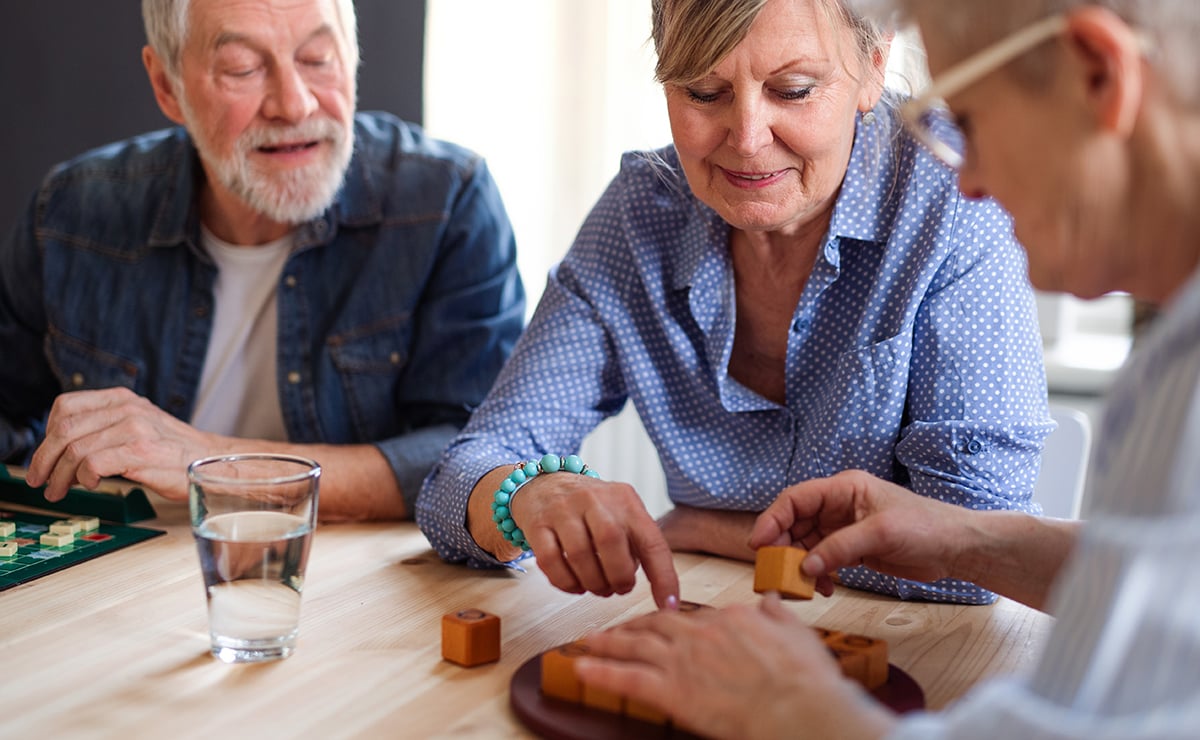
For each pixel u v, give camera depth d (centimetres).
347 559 132
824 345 135
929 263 125
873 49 119
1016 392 125
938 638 110
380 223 179
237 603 100
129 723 89
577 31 259
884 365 128
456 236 178
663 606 104
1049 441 156
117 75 254
